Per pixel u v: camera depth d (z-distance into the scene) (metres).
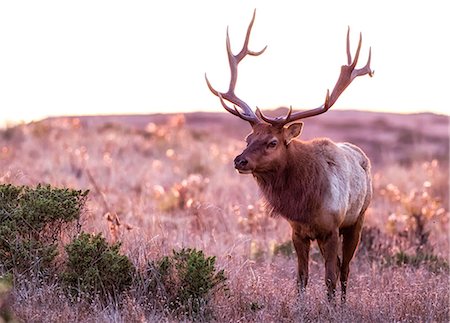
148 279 26.30
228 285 27.50
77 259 25.97
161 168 62.38
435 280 30.06
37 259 25.98
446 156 101.25
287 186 28.17
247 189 51.50
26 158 58.75
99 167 57.22
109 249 26.61
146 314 25.06
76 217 27.41
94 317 23.95
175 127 84.06
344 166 29.19
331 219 28.33
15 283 25.34
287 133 28.06
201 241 32.44
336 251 28.55
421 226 41.06
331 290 28.00
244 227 39.28
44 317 23.44
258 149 27.59
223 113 149.50
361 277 31.08
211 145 76.94
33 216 26.58
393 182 64.44
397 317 25.94
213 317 25.38
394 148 121.75
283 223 40.41
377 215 46.47
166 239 31.33
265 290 27.62
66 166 55.66
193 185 49.03
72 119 81.75
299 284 28.31
